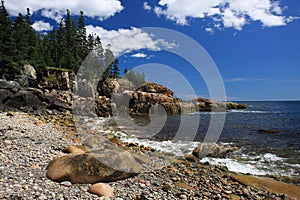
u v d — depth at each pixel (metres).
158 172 7.18
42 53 46.88
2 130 9.81
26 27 46.38
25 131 10.33
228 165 9.33
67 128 14.45
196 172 7.88
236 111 52.50
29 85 33.88
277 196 6.28
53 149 7.90
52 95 26.08
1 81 22.52
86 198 4.49
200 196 5.68
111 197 4.76
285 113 46.91
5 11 37.56
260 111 53.38
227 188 6.63
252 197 6.12
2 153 6.50
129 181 5.89
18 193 4.25
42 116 20.25
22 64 34.69
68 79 37.59
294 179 7.82
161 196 5.25
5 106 22.12
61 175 5.16
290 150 12.23
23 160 6.16
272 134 18.25
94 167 5.49
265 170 8.80
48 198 4.25
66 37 47.59
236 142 14.65
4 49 35.03
